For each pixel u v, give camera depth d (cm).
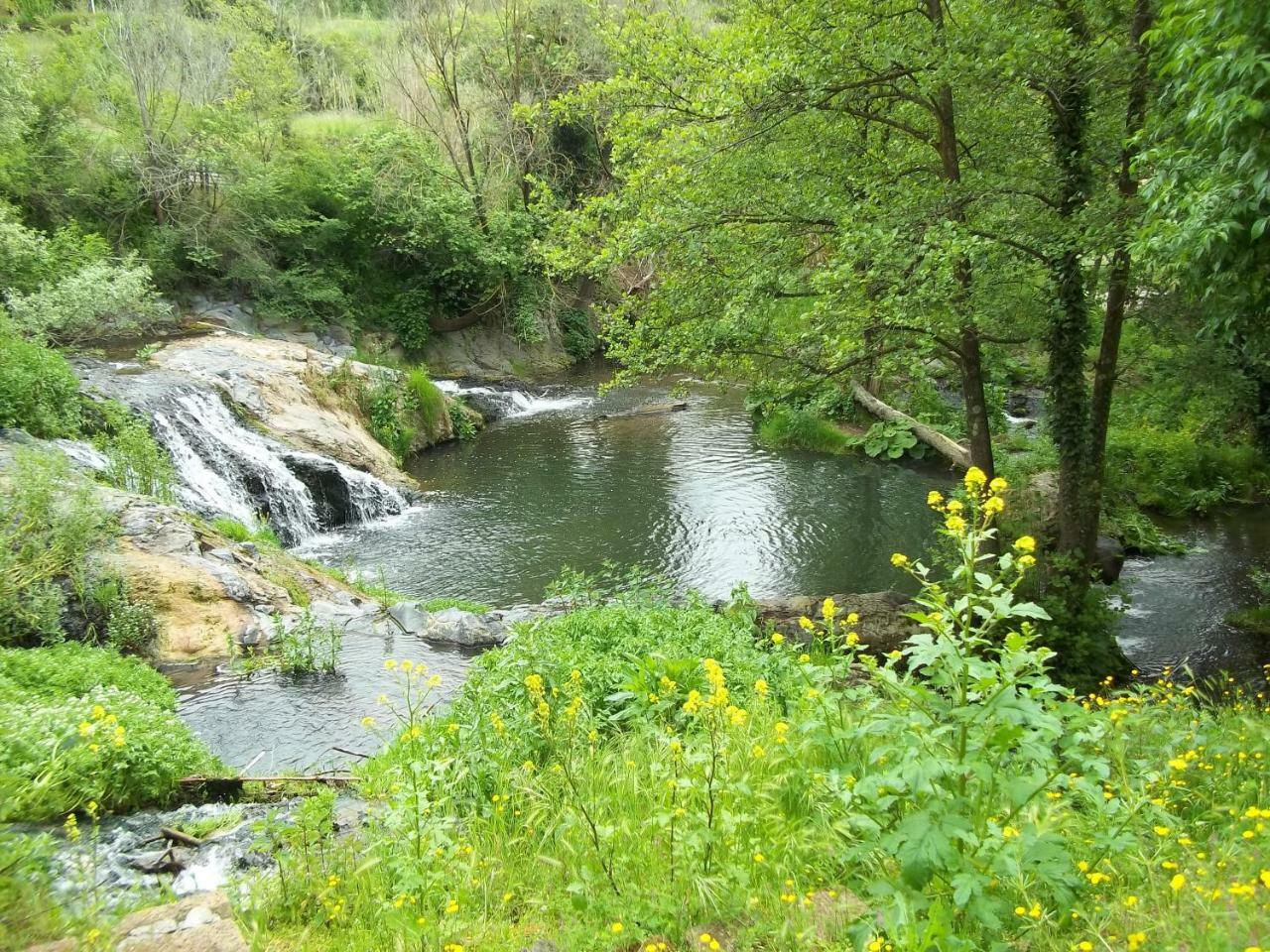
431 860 402
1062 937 309
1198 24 592
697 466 2002
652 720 590
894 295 987
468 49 2984
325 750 788
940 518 1650
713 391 2836
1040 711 309
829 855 379
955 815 309
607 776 491
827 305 1016
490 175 2988
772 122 1129
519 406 2612
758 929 332
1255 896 307
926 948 288
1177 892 315
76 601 964
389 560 1466
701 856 380
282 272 2638
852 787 352
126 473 1307
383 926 370
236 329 2391
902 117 1220
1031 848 307
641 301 1317
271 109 2727
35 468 1005
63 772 555
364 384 2148
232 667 962
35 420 1341
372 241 2828
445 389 2539
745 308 1132
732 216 1173
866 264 1078
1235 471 1723
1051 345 1119
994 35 966
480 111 2986
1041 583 1085
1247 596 1278
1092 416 1166
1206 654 1104
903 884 314
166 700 857
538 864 412
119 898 455
